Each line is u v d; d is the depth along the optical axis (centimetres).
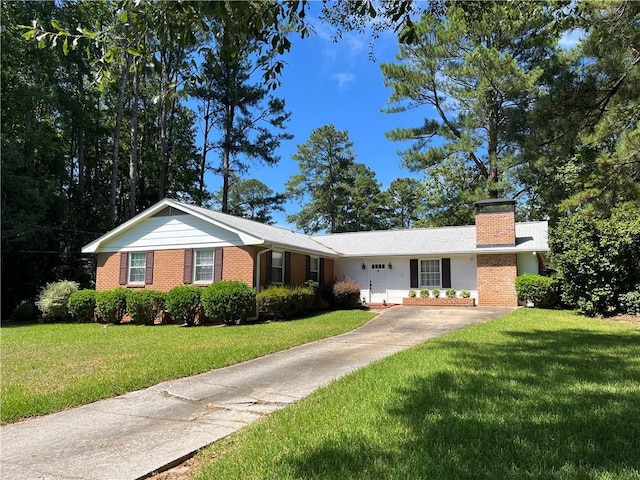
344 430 423
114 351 938
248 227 1762
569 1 743
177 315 1475
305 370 741
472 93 2233
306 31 432
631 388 536
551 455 350
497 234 1873
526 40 2094
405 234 2303
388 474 327
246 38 427
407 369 662
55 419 512
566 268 1465
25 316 1883
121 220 3019
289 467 348
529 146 909
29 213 2081
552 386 546
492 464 337
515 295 1808
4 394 603
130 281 1750
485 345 858
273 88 446
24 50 2180
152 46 408
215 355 857
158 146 3108
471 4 726
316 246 2097
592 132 870
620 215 1415
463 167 2891
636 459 342
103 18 1997
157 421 500
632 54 800
